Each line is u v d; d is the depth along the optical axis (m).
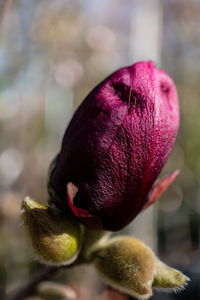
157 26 0.54
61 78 0.54
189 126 0.72
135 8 0.54
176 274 0.21
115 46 0.61
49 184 0.21
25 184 0.54
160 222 0.62
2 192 0.49
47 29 0.48
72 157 0.20
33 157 0.55
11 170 0.52
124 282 0.21
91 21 0.59
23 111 0.51
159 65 0.55
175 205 0.65
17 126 0.52
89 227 0.21
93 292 0.45
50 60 0.51
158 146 0.20
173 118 0.20
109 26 0.62
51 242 0.20
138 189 0.20
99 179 0.20
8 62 0.47
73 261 0.22
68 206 0.20
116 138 0.19
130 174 0.20
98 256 0.22
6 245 0.45
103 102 0.20
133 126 0.19
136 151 0.19
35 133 0.54
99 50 0.59
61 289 0.25
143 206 0.21
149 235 0.46
